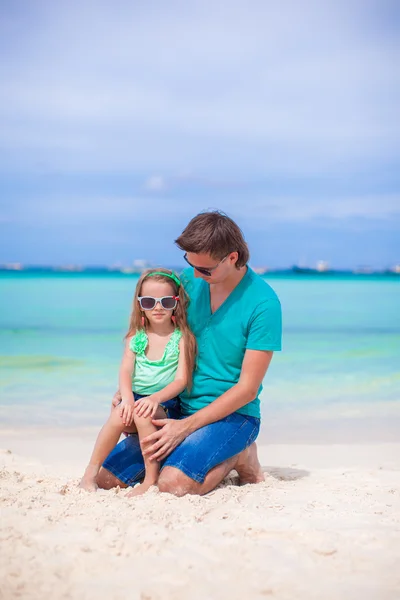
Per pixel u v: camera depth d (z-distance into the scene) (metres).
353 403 7.59
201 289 4.29
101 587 2.59
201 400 4.20
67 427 6.27
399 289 36.03
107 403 7.37
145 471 4.05
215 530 3.20
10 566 2.72
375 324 16.59
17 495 3.66
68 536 3.04
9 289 32.62
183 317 4.23
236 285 4.15
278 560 2.86
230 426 4.05
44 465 4.84
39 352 11.47
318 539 3.10
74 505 3.49
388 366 10.27
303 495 3.93
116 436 4.02
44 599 2.50
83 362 10.34
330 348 12.41
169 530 3.16
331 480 4.42
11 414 6.79
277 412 7.13
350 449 5.57
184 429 3.97
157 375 4.19
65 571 2.71
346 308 21.38
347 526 3.31
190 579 2.66
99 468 4.05
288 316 18.59
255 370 4.00
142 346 4.23
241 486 4.17
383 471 4.72
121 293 29.11
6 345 12.45
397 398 7.86
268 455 5.37
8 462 4.91
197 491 3.88
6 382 8.59
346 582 2.68
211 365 4.19
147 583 2.63
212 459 3.90
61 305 21.75
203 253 3.79
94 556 2.83
